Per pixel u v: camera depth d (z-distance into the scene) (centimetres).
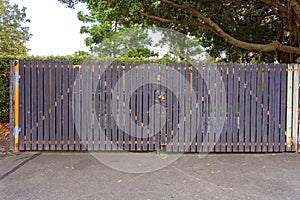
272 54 1233
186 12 982
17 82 595
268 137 609
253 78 607
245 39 1173
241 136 608
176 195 374
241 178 442
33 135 600
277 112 609
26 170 475
